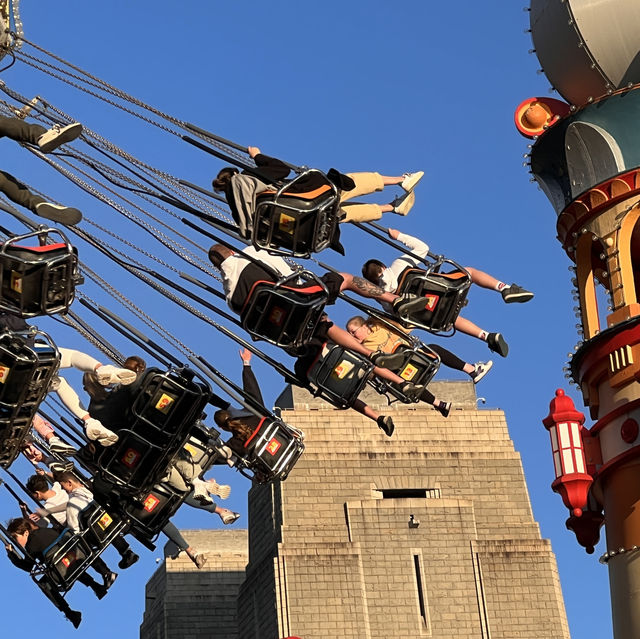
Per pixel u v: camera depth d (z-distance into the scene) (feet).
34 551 79.36
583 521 80.69
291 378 74.08
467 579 204.95
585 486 78.23
